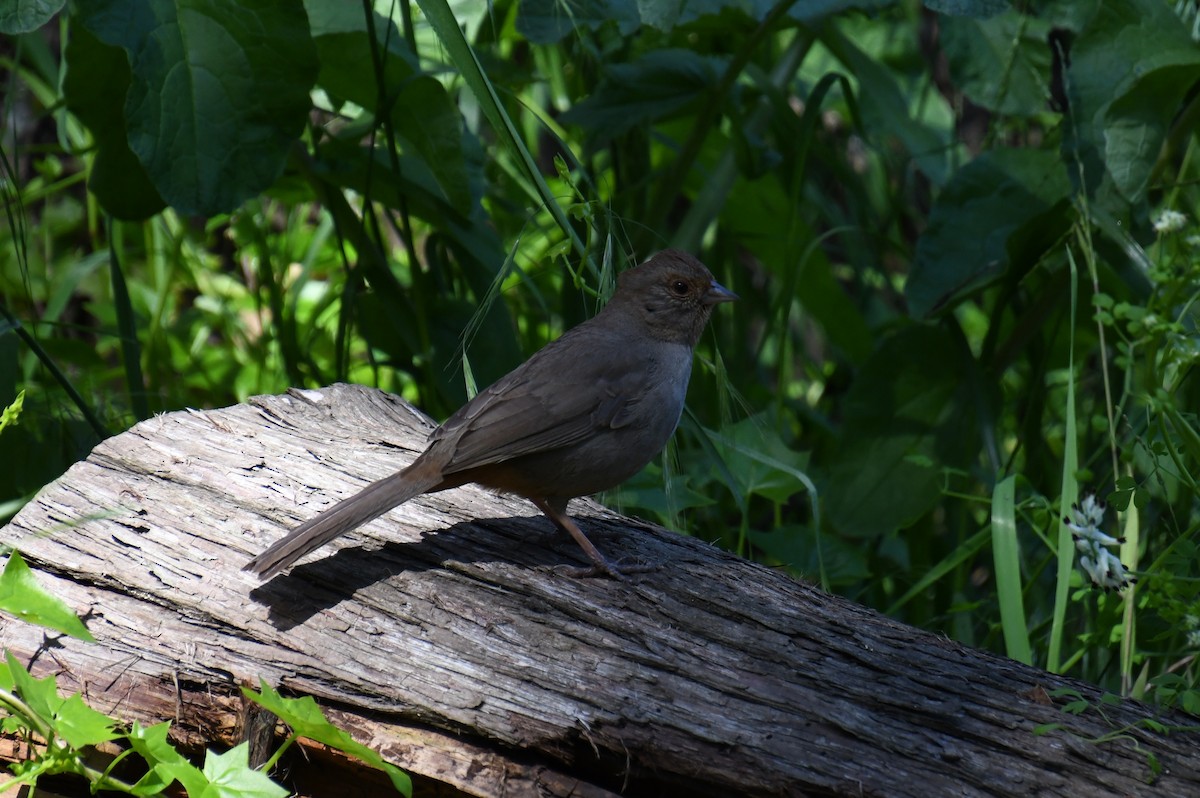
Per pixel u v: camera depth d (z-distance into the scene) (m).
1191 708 7.02
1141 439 8.95
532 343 14.05
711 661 6.86
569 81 14.80
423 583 7.31
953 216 12.04
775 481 10.48
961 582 11.60
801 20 11.95
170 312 15.52
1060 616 8.43
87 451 11.27
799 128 12.73
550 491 8.20
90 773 6.01
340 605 7.08
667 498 9.00
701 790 6.38
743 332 13.79
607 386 8.22
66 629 5.90
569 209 8.48
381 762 5.95
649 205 13.35
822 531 12.15
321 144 12.13
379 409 9.74
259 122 10.10
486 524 8.11
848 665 6.92
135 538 7.45
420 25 13.91
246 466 8.31
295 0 9.96
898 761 6.31
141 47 9.69
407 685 6.57
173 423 8.76
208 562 7.32
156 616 6.97
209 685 6.63
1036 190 12.00
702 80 12.08
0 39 15.32
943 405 12.01
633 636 7.01
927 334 12.01
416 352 11.73
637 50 13.98
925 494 11.83
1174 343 8.77
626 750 6.37
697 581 7.64
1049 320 13.58
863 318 14.57
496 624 7.02
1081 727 6.53
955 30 12.98
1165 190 12.45
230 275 15.69
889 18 18.02
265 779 5.86
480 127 14.44
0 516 10.07
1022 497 11.36
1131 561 8.91
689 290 8.76
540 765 6.43
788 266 12.36
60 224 16.20
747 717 6.49
